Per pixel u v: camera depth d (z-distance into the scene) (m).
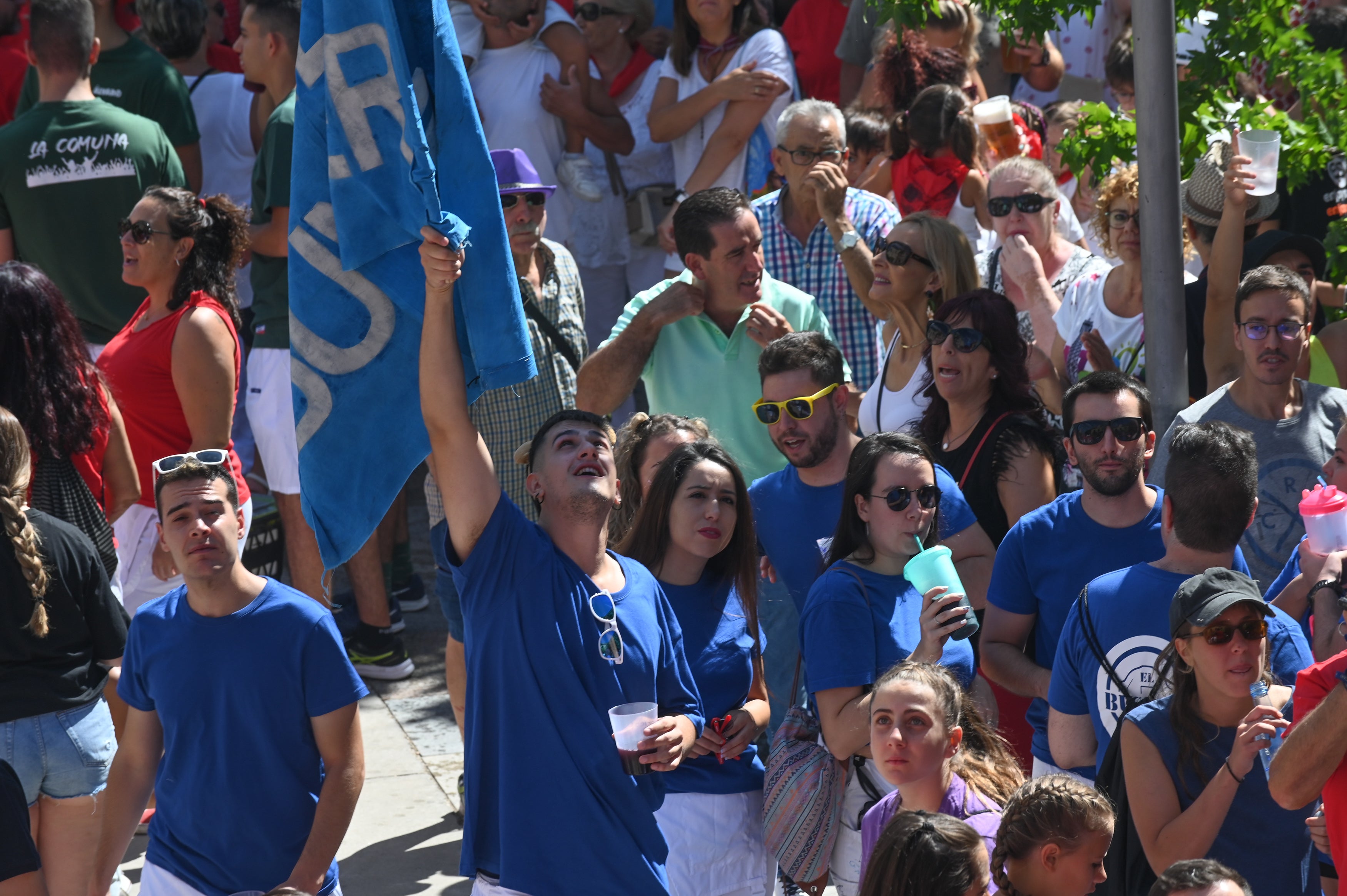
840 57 31.08
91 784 15.98
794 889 14.95
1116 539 14.68
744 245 19.53
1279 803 10.93
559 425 13.06
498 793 12.47
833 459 16.97
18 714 15.34
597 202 29.61
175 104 29.73
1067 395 15.05
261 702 13.61
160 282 21.28
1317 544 13.34
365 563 25.27
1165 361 15.59
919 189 25.52
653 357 20.42
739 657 15.05
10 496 15.15
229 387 21.36
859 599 14.12
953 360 17.08
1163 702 12.20
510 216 21.73
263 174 25.38
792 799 14.03
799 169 23.27
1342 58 20.61
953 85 26.56
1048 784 11.15
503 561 12.29
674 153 29.67
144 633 13.97
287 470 25.41
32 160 25.11
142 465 21.23
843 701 13.82
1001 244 22.89
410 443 11.11
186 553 13.56
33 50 25.31
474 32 28.81
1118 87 26.25
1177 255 15.40
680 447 15.30
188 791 13.78
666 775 14.31
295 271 10.61
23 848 11.90
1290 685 12.45
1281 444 15.73
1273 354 15.46
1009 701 16.08
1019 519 15.52
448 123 10.52
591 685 12.40
